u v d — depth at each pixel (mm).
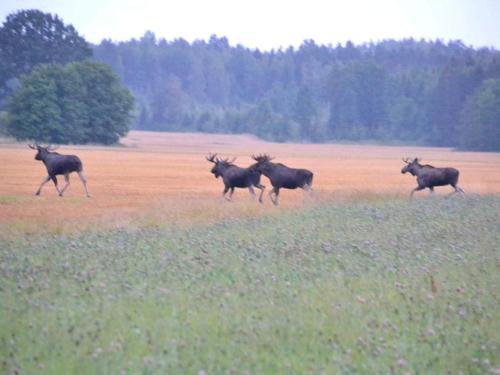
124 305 43750
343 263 57906
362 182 188750
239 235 72562
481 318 42719
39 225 80438
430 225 82000
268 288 48281
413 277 53531
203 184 164750
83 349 35438
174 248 63969
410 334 40000
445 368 35000
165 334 38031
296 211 96188
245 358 34969
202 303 44312
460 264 58750
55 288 48000
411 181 197375
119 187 149750
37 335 37688
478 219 89000
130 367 33156
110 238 69625
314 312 42781
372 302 45562
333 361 34719
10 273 52844
